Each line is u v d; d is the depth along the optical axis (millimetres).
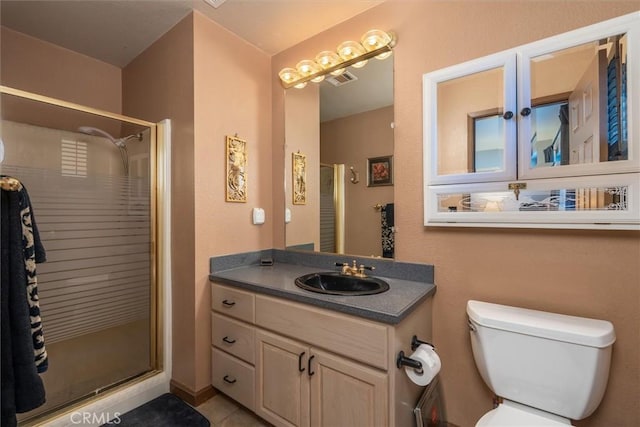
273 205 2229
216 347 1758
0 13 1749
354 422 1188
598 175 1114
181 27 1820
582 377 1032
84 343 1676
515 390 1154
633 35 1057
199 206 1757
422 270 1546
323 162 1973
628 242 1096
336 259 1891
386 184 1692
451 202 1447
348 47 1695
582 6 1161
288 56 2123
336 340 1234
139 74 2205
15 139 1504
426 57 1533
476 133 1389
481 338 1214
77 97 2197
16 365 1141
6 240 1127
